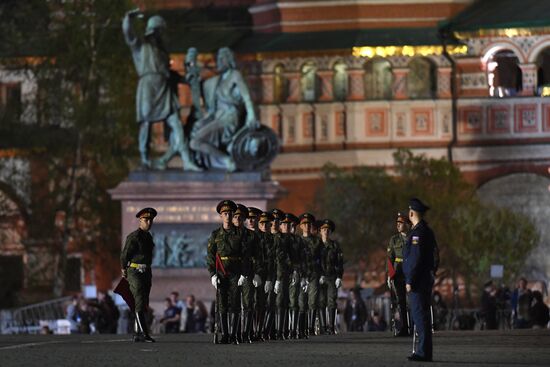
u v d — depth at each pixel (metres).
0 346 88.38
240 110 154.25
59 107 199.25
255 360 75.50
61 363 73.94
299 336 102.12
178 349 84.44
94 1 199.00
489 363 73.31
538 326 133.62
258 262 92.00
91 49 198.88
